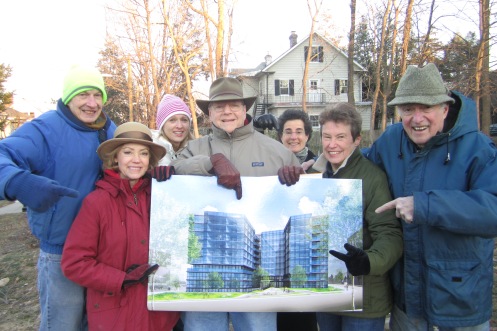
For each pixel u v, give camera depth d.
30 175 2.14
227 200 2.61
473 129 2.35
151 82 17.17
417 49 9.55
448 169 2.35
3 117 32.28
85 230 2.49
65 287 2.79
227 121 2.86
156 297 2.52
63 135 2.77
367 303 2.57
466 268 2.32
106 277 2.43
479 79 7.61
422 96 2.29
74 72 2.80
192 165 2.67
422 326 2.53
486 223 2.13
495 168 2.23
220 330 2.68
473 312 2.33
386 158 2.64
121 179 2.60
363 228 2.64
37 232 2.78
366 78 17.27
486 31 7.37
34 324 4.80
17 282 6.22
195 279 2.54
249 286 2.57
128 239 2.56
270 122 4.67
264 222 2.59
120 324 2.50
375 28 13.56
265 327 2.66
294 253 2.57
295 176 2.57
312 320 3.29
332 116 2.61
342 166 2.69
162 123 4.15
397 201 2.27
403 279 2.55
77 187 2.79
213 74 10.91
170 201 2.58
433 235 2.36
